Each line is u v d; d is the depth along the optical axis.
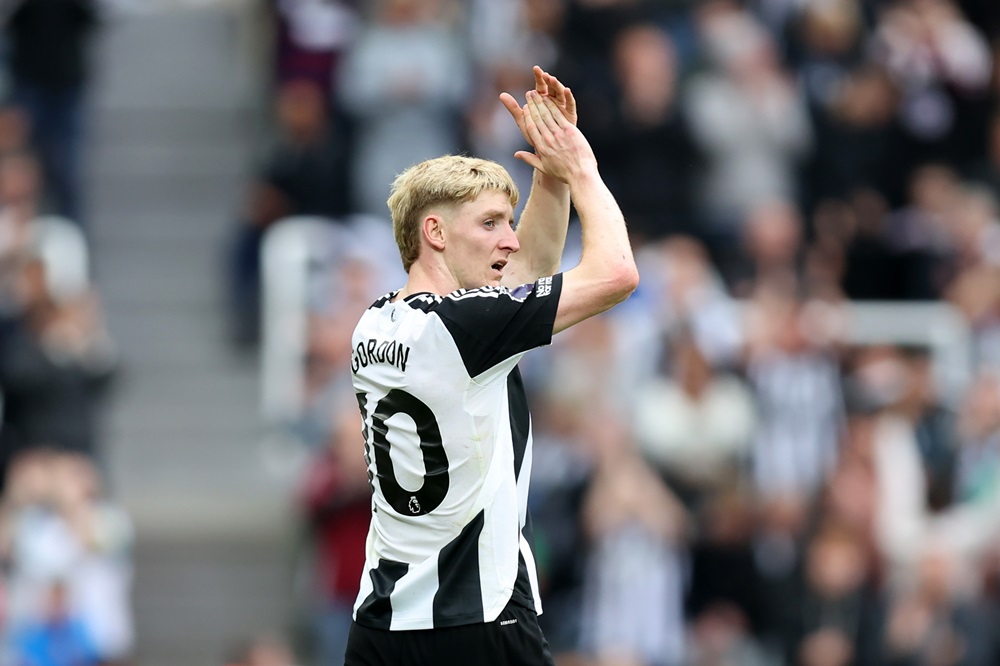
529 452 16.42
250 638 34.81
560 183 17.36
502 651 15.77
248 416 42.03
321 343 37.34
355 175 43.06
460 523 15.80
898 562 35.00
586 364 35.72
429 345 15.60
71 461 34.66
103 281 44.84
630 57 42.44
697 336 36.69
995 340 38.50
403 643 15.89
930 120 45.09
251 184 45.84
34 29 44.28
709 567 35.09
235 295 43.44
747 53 43.16
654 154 41.94
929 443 36.72
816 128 44.28
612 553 34.12
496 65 42.78
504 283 17.27
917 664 34.00
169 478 40.56
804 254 40.78
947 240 42.34
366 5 45.31
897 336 39.00
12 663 32.66
